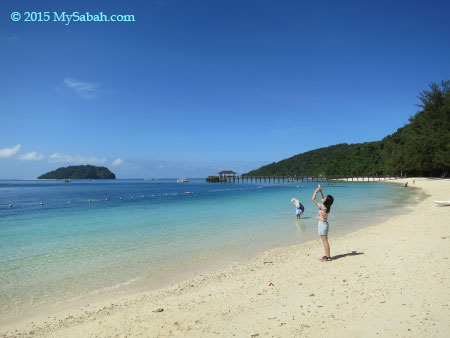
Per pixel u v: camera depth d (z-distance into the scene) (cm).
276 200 3184
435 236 1035
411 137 6919
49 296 685
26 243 1207
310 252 990
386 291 575
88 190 6806
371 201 2752
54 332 512
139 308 595
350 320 473
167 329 488
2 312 607
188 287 718
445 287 564
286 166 17300
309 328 459
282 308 543
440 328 424
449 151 5528
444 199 2572
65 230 1501
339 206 2370
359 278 670
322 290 618
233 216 1944
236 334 456
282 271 791
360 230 1344
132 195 4697
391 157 8556
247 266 874
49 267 893
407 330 427
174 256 1002
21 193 5641
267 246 1119
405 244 955
